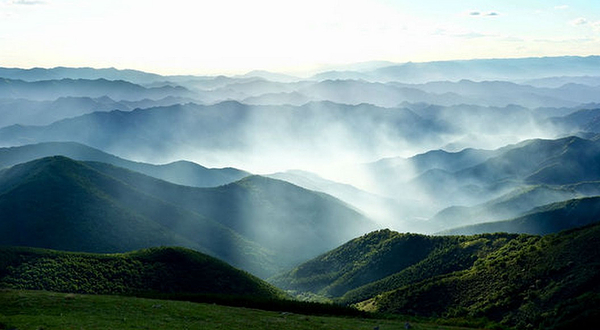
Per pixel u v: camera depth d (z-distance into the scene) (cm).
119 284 13312
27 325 4781
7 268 13550
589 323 7781
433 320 7738
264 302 8344
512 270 12175
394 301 13588
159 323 5353
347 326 6006
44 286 12781
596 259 10544
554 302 9725
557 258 11481
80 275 13362
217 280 14688
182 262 15200
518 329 9119
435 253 19638
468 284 12662
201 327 5338
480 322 7519
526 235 16050
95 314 5575
